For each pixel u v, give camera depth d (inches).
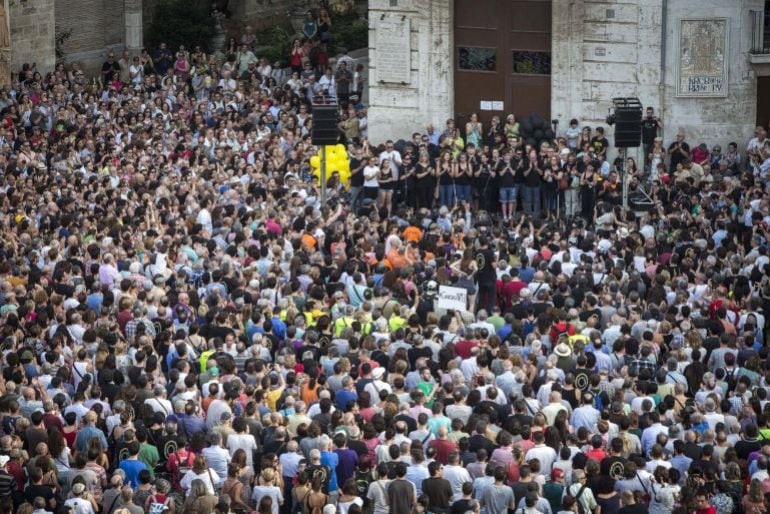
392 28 2368.4
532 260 1696.6
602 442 1103.0
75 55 2827.3
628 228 1894.7
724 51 2292.1
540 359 1309.1
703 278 1582.2
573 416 1189.7
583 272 1596.9
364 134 2429.9
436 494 1047.0
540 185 2132.1
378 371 1253.7
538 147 2262.6
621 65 2314.2
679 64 2301.9
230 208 1786.4
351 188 2151.8
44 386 1214.9
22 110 2397.9
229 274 1533.0
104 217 1732.3
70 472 1075.9
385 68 2380.7
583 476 1060.5
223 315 1365.7
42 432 1132.5
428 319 1379.2
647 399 1205.7
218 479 1090.1
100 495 1077.8
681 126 2317.9
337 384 1238.3
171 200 1850.4
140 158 2102.6
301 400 1182.3
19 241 1644.9
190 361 1293.1
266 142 2284.7
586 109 2332.7
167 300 1386.6
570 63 2320.4
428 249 1763.0
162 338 1330.0
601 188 2087.8
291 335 1369.3
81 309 1386.6
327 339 1362.0
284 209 1871.3
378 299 1476.4
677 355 1317.7
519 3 2343.8
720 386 1295.5
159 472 1108.5
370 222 1836.9
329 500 1075.3
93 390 1192.2
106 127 2273.6
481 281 1643.7
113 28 2901.1
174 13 2923.2
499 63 2365.9
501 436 1097.4
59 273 1478.8
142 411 1144.2
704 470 1085.1
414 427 1143.6
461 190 2151.8
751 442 1155.3
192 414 1160.2
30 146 2261.3
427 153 2170.3
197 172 2060.8
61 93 2450.8
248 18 3056.1
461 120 2395.4
